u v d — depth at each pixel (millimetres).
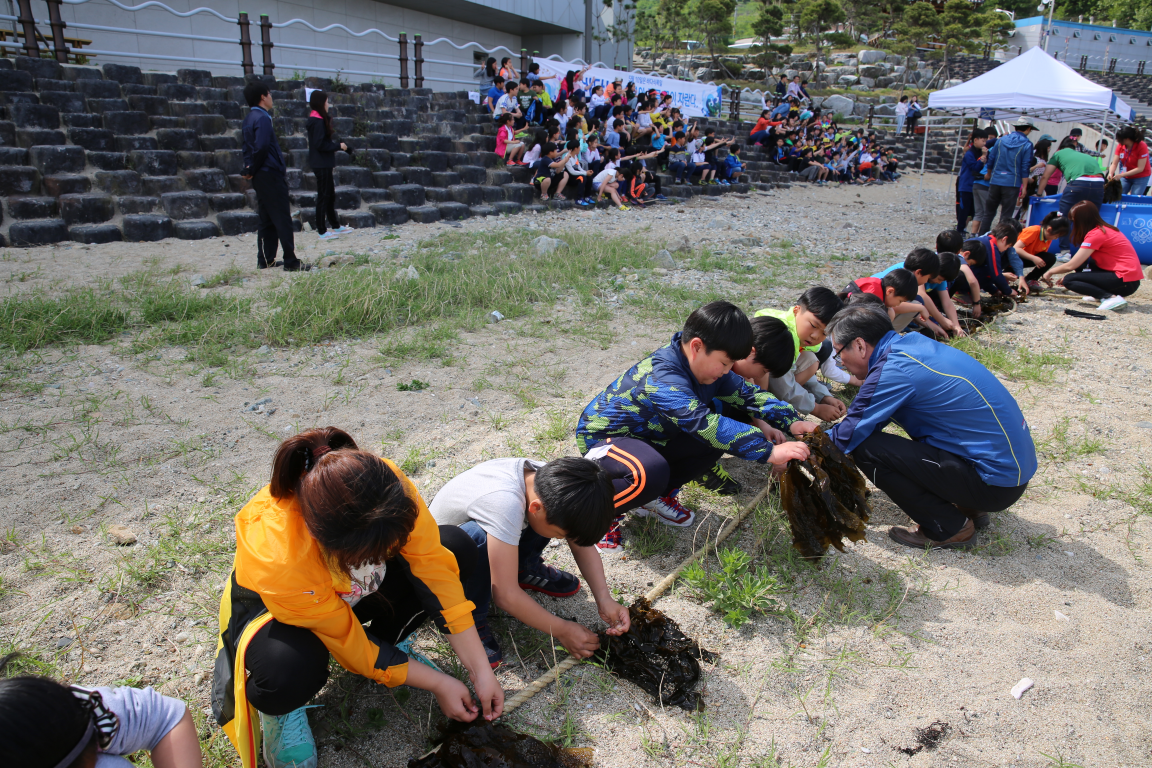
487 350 5340
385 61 19094
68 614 2555
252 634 1865
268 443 3816
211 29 15328
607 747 2162
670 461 3170
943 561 3074
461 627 2072
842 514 2809
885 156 22422
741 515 3324
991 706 2320
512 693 2363
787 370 3229
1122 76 38688
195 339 5145
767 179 18734
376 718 2217
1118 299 6781
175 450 3668
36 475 3365
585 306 6484
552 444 3887
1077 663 2500
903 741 2195
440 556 2031
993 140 11023
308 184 10117
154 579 2746
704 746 2172
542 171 12398
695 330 2801
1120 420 4387
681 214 12961
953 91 12445
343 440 1869
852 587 2885
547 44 23531
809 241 10523
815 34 40469
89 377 4480
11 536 2914
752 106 24797
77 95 9062
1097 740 2199
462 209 11008
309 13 17141
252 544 1823
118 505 3189
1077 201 9477
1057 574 2980
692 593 2824
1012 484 2965
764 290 7305
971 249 6461
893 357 3033
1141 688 2396
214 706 1961
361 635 1979
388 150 11477
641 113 15641
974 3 46344
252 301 5949
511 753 1974
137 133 9336
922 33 39344
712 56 37156
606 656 2441
